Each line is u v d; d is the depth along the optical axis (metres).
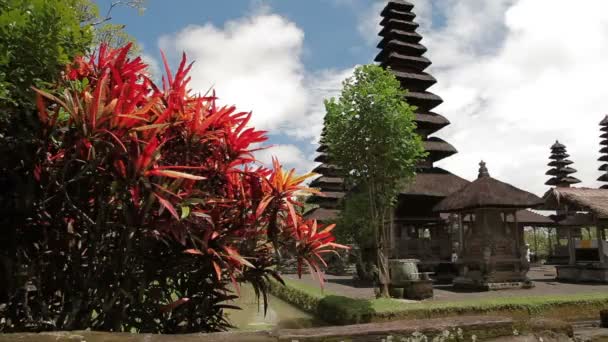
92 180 3.08
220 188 3.52
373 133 12.60
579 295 12.20
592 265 18.91
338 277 23.95
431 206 25.52
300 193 3.53
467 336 3.15
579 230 29.61
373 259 18.80
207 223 3.21
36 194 3.16
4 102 2.86
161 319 3.45
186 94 3.55
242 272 3.67
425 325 3.10
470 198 17.36
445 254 23.16
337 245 3.78
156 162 3.05
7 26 2.82
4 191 3.21
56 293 3.40
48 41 2.95
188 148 3.22
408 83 28.77
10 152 3.10
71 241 3.12
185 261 3.25
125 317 3.26
